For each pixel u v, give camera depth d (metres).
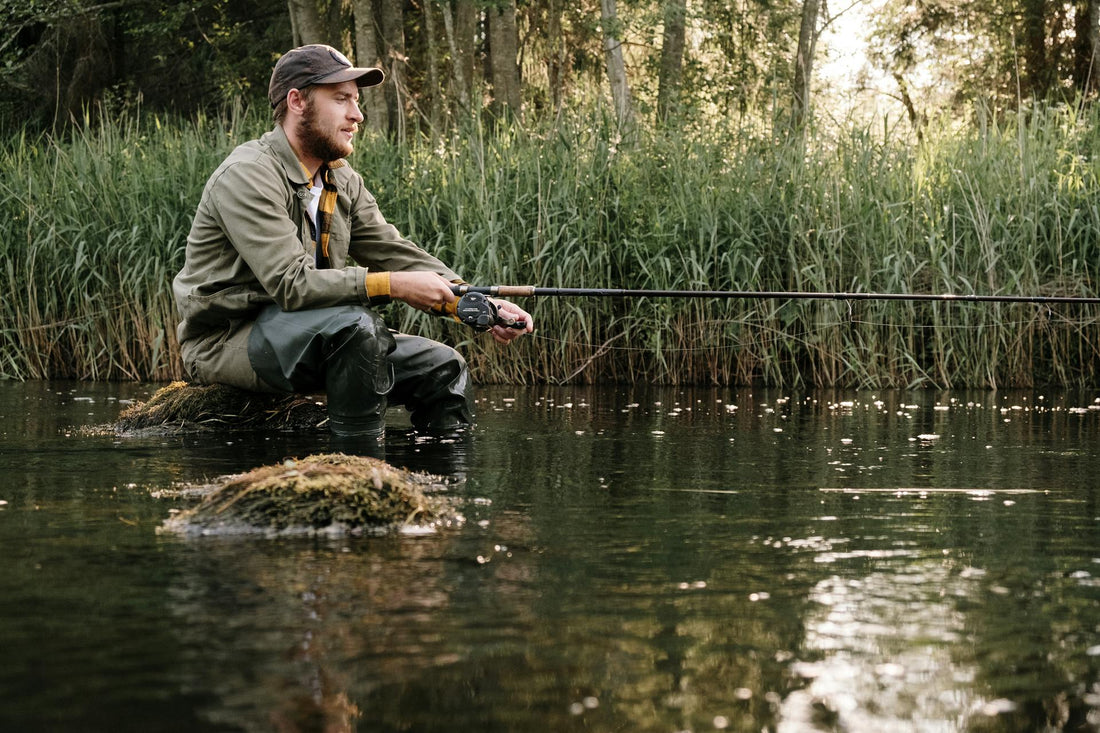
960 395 5.96
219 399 3.91
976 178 6.92
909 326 6.62
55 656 1.36
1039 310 6.66
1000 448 3.49
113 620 1.50
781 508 2.38
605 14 11.95
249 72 16.14
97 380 6.84
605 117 7.20
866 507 2.40
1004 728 1.17
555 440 3.64
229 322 3.87
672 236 6.79
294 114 3.74
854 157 7.12
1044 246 6.84
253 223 3.66
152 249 6.99
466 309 3.70
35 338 7.02
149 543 1.97
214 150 7.33
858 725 1.17
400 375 4.00
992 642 1.44
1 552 1.90
